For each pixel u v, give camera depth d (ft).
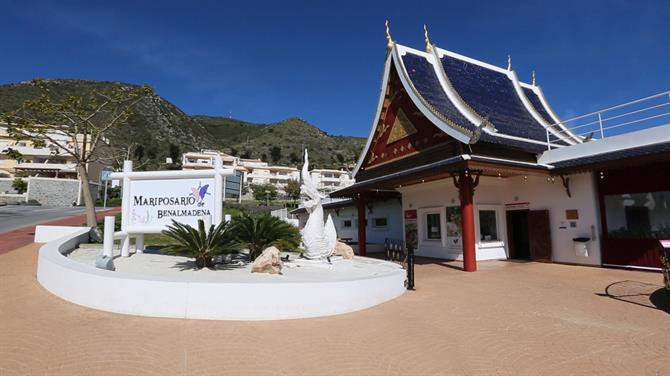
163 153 337.52
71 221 77.00
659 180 38.91
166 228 34.35
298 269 32.27
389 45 56.54
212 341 17.28
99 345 16.28
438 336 19.26
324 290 22.41
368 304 24.89
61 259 26.37
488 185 54.24
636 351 17.38
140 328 18.51
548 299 27.91
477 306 25.75
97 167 184.24
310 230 35.09
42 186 159.12
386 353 16.75
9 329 17.83
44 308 21.15
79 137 148.66
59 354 15.26
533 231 50.49
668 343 18.35
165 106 506.48
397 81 56.13
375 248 68.54
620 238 41.78
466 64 62.39
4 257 36.78
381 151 59.82
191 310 20.35
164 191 35.01
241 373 14.20
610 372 15.10
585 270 41.34
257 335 18.34
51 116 59.00
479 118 50.24
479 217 53.06
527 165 43.98
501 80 65.26
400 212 69.51
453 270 43.55
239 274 27.20
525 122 58.54
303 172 36.17
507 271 42.19
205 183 34.17
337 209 89.40
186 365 14.71
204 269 29.04
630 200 41.32
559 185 48.06
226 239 29.86
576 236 45.75
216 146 489.67
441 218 56.54
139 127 406.00
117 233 34.14
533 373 14.96
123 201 35.65
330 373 14.52
